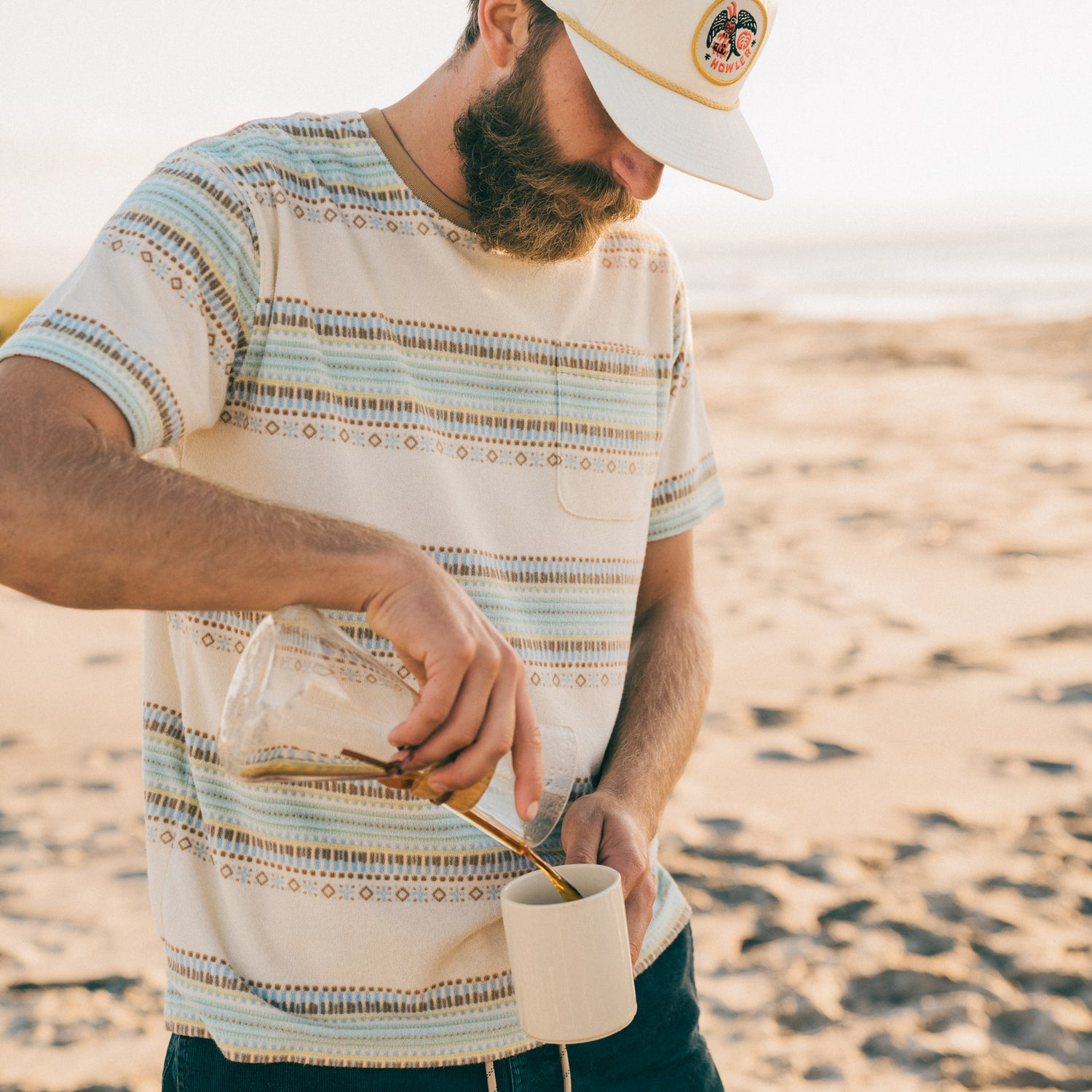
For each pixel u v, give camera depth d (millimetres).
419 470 1260
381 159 1272
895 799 3824
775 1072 2588
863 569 6551
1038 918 3121
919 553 6832
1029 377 14430
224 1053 1249
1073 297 31641
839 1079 2561
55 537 940
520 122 1232
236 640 1243
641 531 1498
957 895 3250
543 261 1320
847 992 2863
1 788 4160
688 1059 1495
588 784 1398
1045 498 7996
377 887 1251
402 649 1000
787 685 4855
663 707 1497
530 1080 1333
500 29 1236
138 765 4363
